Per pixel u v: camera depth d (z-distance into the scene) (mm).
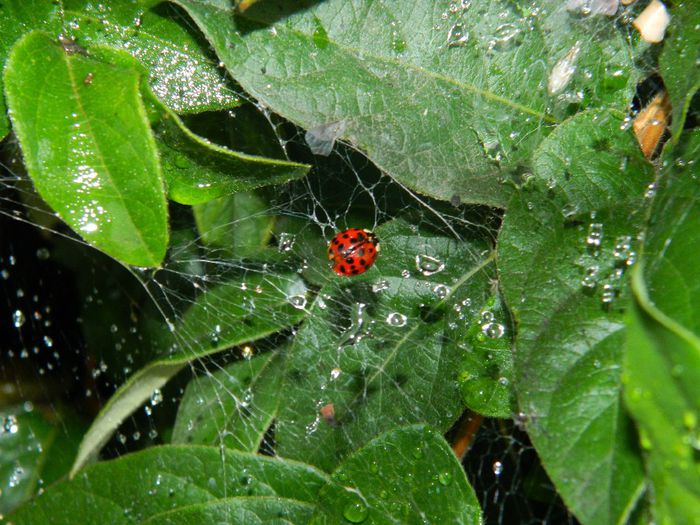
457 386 118
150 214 104
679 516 86
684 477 85
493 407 116
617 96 118
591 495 94
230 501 120
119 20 117
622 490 94
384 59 117
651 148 116
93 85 105
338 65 116
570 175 111
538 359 101
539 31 119
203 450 122
